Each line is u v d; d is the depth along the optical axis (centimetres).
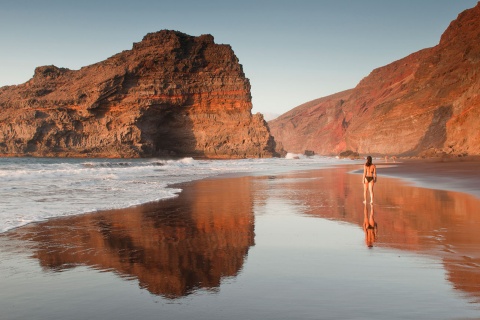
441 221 1098
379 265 678
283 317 467
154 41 11900
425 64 12731
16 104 11512
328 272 642
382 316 463
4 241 905
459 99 7631
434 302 504
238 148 11138
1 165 4562
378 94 18175
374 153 12619
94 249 830
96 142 10625
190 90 11475
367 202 1560
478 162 5094
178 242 892
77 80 12019
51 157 10462
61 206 1484
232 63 11812
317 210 1378
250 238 927
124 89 10938
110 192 2000
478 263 682
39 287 589
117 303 521
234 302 517
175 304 514
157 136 11294
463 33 11725
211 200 1694
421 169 3900
